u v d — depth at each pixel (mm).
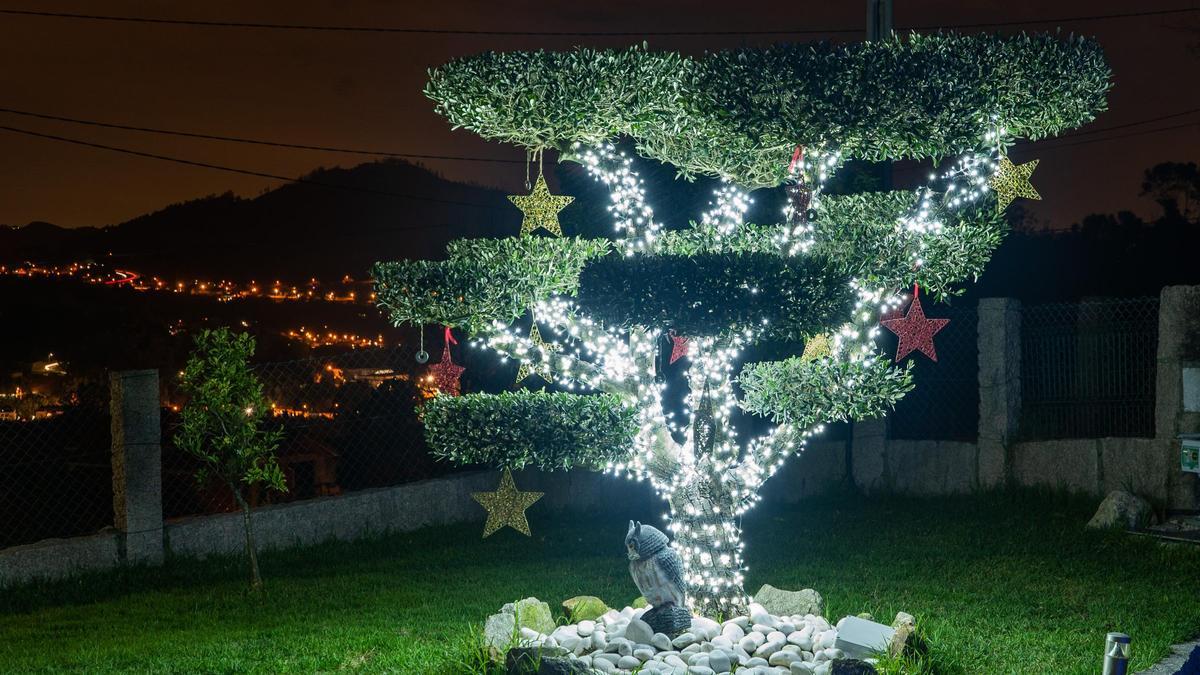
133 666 8523
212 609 10484
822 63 7402
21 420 12852
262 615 10180
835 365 8297
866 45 7531
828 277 7395
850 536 13047
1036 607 9734
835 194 14023
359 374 15070
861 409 8484
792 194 8266
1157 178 26094
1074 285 23984
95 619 10227
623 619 8234
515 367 15609
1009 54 7617
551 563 12227
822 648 7738
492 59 7871
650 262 7285
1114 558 11422
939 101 7418
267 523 13117
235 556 12695
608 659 7547
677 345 8914
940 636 7980
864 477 15602
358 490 14508
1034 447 14164
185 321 24484
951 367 15492
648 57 7926
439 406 8438
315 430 14648
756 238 8953
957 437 15344
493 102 7855
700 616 8469
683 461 8734
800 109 7398
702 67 7590
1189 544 11680
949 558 11680
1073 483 13742
